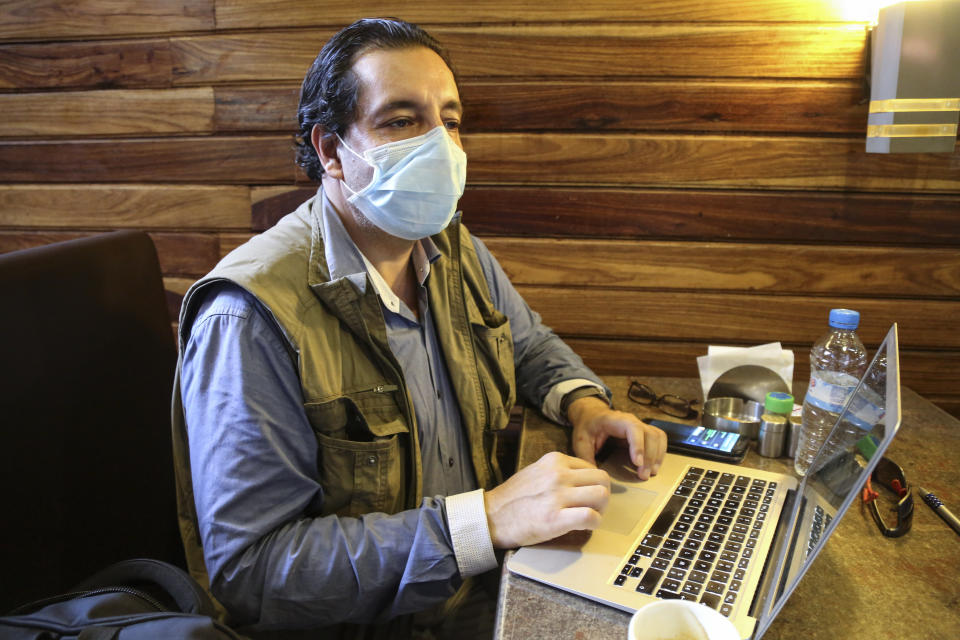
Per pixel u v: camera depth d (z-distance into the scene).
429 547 0.91
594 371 1.75
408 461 1.09
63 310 1.10
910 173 1.55
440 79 1.07
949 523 0.96
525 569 0.84
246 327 0.96
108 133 1.71
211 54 1.63
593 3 1.52
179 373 1.08
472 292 1.34
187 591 0.96
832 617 0.77
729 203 1.60
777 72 1.52
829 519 0.74
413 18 1.56
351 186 1.10
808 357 1.68
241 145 1.67
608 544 0.89
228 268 1.00
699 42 1.52
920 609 0.78
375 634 1.13
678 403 1.41
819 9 1.48
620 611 0.77
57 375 1.07
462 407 1.22
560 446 1.24
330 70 1.07
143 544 1.23
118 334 1.21
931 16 1.32
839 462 0.85
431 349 1.21
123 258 1.25
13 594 0.97
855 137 1.54
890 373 0.81
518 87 1.57
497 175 1.63
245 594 0.92
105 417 1.16
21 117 1.73
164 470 1.30
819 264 1.62
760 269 1.64
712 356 1.39
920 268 1.60
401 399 1.08
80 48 1.66
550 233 1.66
